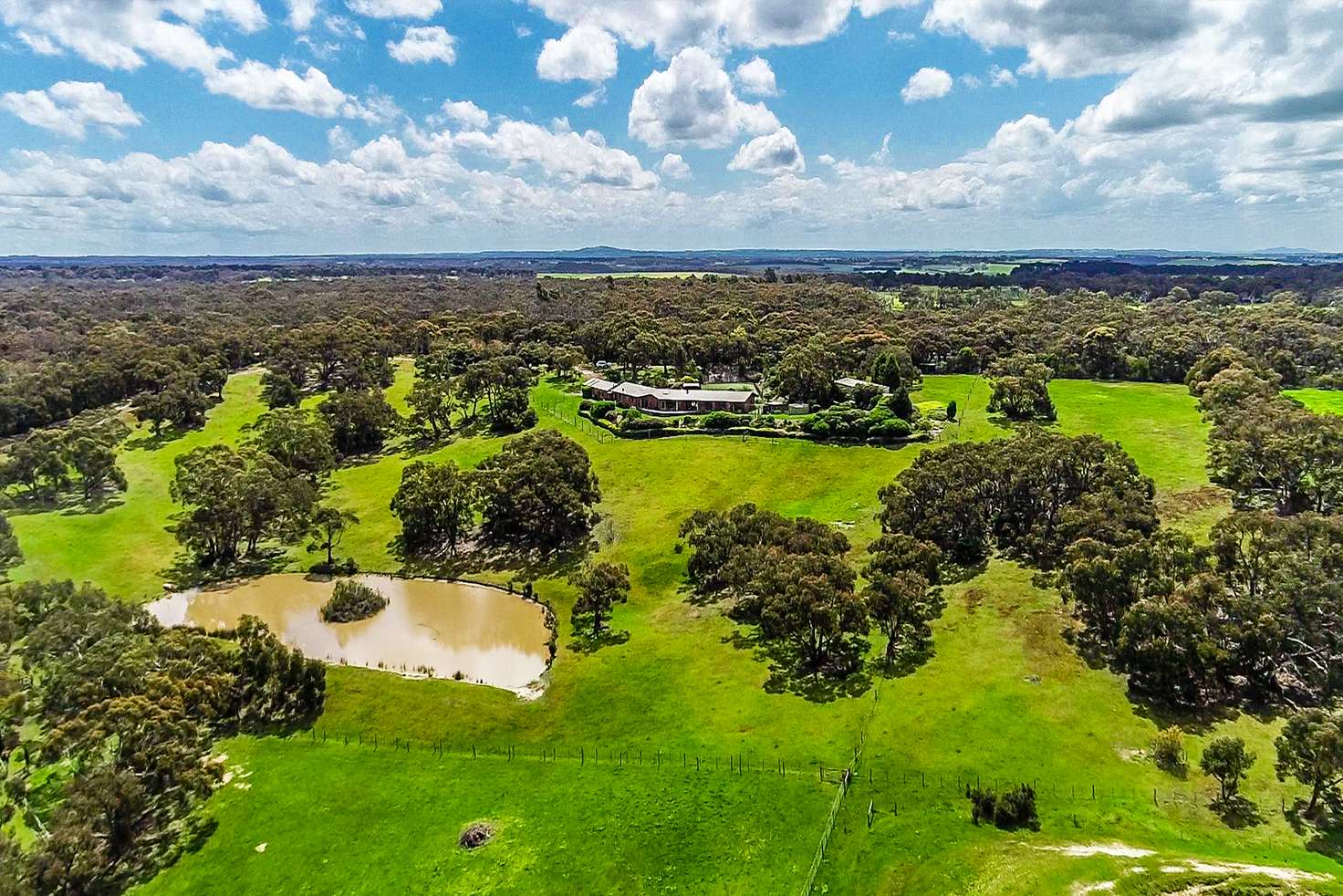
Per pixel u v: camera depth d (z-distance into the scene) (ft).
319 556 324.19
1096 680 205.87
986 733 186.09
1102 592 216.95
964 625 237.25
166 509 364.38
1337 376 479.82
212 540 315.78
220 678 198.18
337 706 214.90
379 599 281.74
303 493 320.91
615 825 163.84
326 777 185.16
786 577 226.79
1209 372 497.87
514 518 318.65
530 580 297.12
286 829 167.22
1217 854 145.38
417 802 175.22
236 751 195.72
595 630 255.70
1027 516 294.87
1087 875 139.03
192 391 481.05
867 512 330.54
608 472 386.52
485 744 198.70
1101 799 162.71
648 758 187.21
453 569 310.04
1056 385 534.78
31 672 204.03
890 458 392.88
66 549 318.65
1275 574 206.18
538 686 224.53
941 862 146.92
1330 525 220.43
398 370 621.31
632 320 645.92
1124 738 182.70
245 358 620.90
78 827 148.56
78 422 436.35
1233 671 197.16
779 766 179.73
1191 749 177.17
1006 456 301.63
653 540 318.24
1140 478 299.17
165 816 171.83
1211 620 199.00
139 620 228.84
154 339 621.31
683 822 163.22
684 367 571.69
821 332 622.54
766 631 235.81
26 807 170.60
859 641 233.76
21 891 136.77
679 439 425.28
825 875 147.02
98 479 374.43
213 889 151.94
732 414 444.14
